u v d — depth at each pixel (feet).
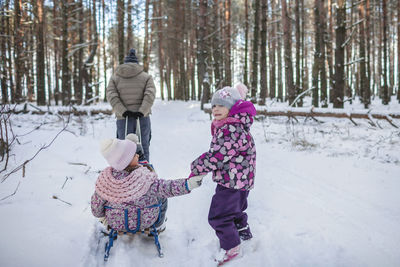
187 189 7.37
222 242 7.89
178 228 9.56
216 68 57.62
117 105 12.69
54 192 10.40
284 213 10.39
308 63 117.60
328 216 10.00
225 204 7.93
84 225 8.79
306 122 29.96
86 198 10.62
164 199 8.37
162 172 15.25
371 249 7.98
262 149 20.29
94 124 28.17
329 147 19.20
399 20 67.21
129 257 7.65
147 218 7.73
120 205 7.42
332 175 14.15
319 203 11.10
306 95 101.30
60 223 8.59
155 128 34.32
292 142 20.99
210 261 7.84
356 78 91.66
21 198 9.54
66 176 11.91
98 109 33.78
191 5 76.89
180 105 73.26
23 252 7.02
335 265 7.38
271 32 86.74
